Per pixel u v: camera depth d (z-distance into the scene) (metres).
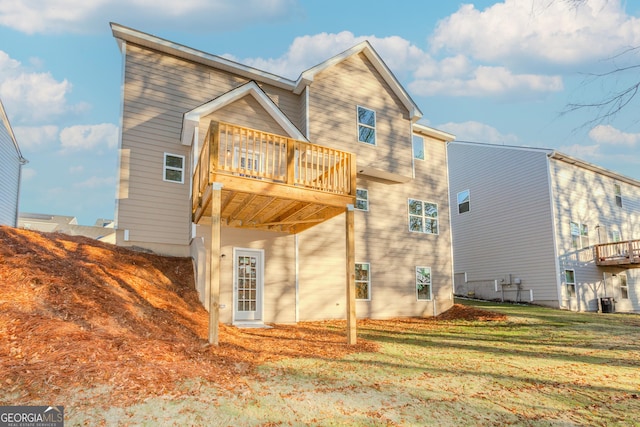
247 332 8.89
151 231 10.27
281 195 7.71
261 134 7.82
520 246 18.98
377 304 13.59
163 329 6.60
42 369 4.11
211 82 11.66
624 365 6.75
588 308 18.69
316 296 12.08
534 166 18.77
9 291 5.89
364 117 13.55
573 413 4.53
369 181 14.23
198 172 8.73
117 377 4.24
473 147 21.67
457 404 4.70
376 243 13.97
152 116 10.66
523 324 11.95
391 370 6.04
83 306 6.13
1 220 18.02
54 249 8.41
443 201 16.22
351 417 4.15
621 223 22.17
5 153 18.08
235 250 10.66
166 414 3.75
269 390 4.72
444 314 14.79
